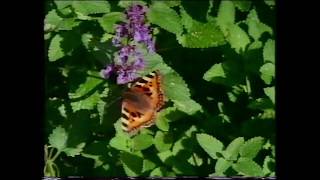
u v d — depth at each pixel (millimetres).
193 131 426
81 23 416
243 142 404
